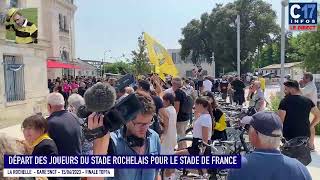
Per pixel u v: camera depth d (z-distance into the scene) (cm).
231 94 2094
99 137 257
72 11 4925
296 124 666
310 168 830
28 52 2069
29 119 423
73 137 482
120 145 309
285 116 675
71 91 2467
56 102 504
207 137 623
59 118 487
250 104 1311
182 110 903
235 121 921
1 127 1644
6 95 1850
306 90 1036
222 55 6103
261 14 6062
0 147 253
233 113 1067
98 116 254
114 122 254
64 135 476
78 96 619
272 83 5369
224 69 6306
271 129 295
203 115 638
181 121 912
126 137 312
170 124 651
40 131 423
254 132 305
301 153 600
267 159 295
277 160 295
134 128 309
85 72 5666
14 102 1902
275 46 6247
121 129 312
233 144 628
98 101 247
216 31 6072
